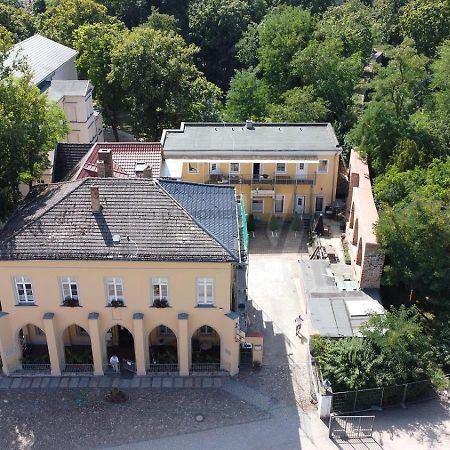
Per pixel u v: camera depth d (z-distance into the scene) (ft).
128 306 130.62
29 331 144.15
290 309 159.12
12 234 126.62
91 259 123.24
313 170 196.24
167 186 136.05
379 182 183.01
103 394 132.36
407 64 209.56
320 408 125.29
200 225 127.95
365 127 202.18
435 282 145.79
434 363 136.77
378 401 128.36
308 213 203.10
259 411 128.16
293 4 369.91
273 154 193.06
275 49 283.18
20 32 303.89
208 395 132.16
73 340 144.97
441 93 215.51
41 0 378.53
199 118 251.60
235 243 127.95
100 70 265.54
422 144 199.11
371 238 154.61
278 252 185.47
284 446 119.96
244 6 348.38
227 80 350.23
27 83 153.69
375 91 227.20
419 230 147.43
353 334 138.92
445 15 293.84
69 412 127.95
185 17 357.41
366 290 158.40
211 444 120.47
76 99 225.76
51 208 130.00
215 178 194.80
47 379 136.15
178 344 133.90
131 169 176.04
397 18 358.43
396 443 120.26
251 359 139.95
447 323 144.77
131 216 128.67
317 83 261.44
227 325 131.34
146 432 123.24
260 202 199.72
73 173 164.66
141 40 245.04
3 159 145.59
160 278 127.75
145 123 251.60
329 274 164.35
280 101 274.98
